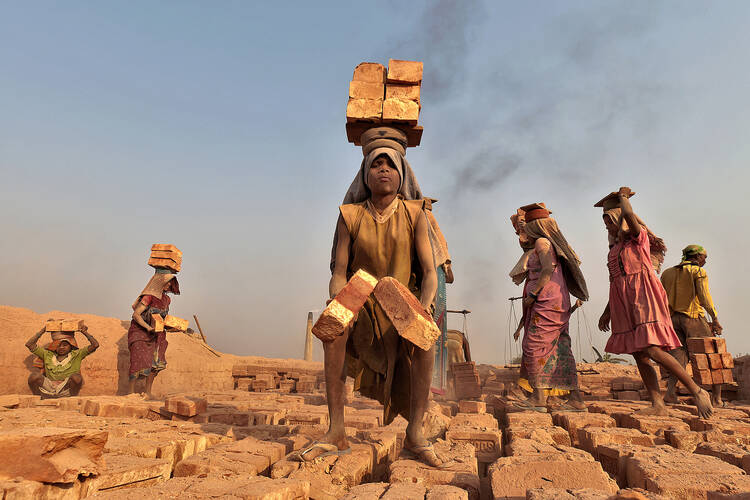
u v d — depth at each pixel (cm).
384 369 279
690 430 376
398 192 303
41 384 777
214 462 229
